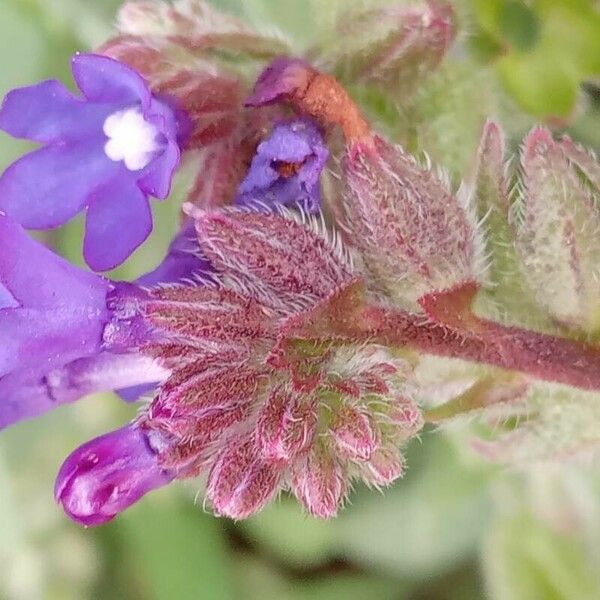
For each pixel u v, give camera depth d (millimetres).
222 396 81
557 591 114
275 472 82
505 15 103
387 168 85
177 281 86
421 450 117
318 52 96
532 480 113
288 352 82
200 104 90
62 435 127
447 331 85
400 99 97
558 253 89
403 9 94
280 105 89
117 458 83
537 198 89
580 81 105
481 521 120
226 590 127
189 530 127
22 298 81
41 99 87
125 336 83
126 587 128
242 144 91
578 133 109
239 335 82
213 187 90
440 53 95
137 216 85
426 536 121
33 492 127
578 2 103
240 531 127
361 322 83
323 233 85
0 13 122
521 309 90
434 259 85
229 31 95
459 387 89
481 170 89
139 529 127
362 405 83
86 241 85
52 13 121
